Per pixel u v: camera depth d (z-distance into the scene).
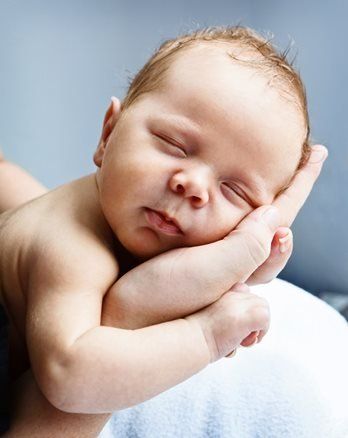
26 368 0.78
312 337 0.97
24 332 0.73
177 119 0.70
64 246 0.67
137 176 0.68
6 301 0.73
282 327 0.98
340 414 0.87
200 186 0.67
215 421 0.84
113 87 1.43
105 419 0.69
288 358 0.92
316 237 1.41
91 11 1.40
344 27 1.30
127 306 0.65
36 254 0.67
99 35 1.41
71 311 0.63
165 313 0.65
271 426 0.84
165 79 0.74
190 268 0.66
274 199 0.77
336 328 1.00
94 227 0.71
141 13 1.41
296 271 1.45
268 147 0.72
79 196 0.75
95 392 0.60
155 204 0.68
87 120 1.45
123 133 0.72
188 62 0.75
